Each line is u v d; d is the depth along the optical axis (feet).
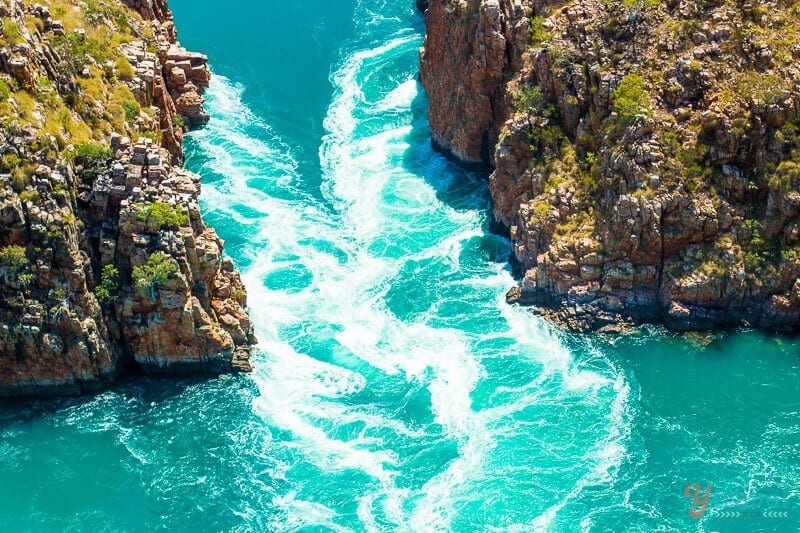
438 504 356.79
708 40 436.35
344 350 418.10
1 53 400.67
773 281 412.16
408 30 642.22
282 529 349.00
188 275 395.34
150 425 385.91
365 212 494.59
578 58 450.71
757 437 374.02
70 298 385.70
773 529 341.41
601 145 437.58
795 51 428.15
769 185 414.82
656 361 406.00
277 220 490.08
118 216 396.37
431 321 430.20
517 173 460.14
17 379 391.65
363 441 380.37
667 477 361.51
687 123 426.51
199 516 353.51
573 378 401.70
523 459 371.35
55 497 359.66
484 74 487.20
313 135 554.87
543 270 428.97
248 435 382.63
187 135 551.59
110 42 483.10
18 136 387.96
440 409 391.86
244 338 412.98
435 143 533.14
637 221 414.62
